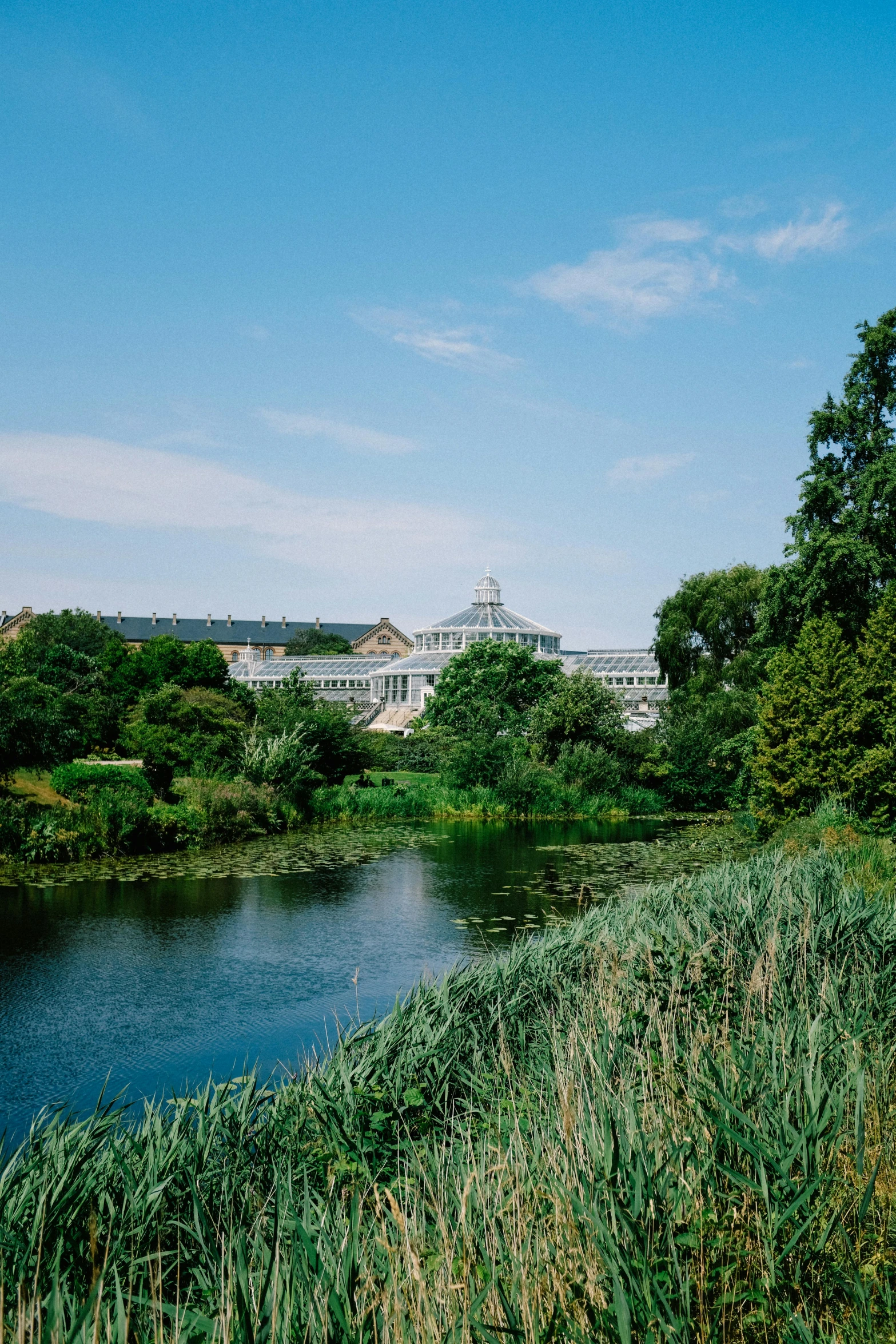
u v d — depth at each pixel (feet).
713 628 140.05
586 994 26.99
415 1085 21.86
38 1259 13.03
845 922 30.86
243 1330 10.55
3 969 41.81
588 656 266.77
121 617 428.97
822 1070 17.01
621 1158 13.64
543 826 103.76
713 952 28.84
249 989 39.24
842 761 79.46
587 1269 11.98
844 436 97.25
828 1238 13.35
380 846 82.64
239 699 131.13
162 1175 17.01
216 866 68.54
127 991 38.78
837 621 91.86
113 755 117.19
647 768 123.85
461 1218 12.99
